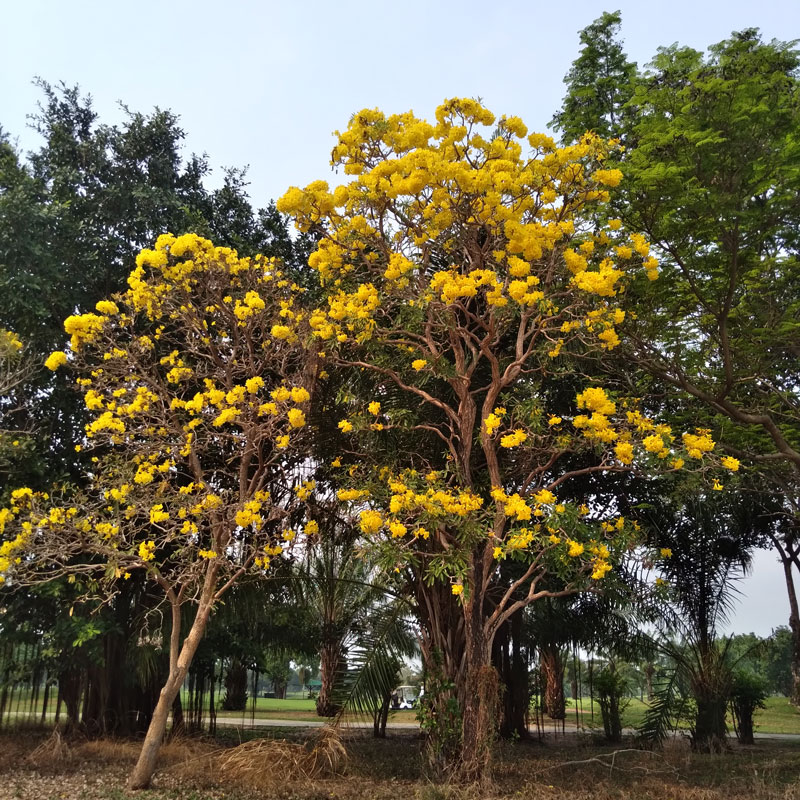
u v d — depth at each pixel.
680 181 6.81
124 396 6.47
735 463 6.01
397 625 7.18
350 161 6.14
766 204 7.03
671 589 9.05
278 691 24.88
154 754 5.97
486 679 5.96
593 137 6.04
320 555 7.63
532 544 5.91
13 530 6.15
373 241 6.39
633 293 7.85
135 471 6.39
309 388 7.01
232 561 6.82
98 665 8.15
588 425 5.79
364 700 6.90
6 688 8.71
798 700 11.67
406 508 5.58
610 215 7.48
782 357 8.73
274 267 7.39
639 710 11.51
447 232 6.32
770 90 6.87
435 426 7.02
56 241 8.53
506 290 6.00
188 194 10.34
